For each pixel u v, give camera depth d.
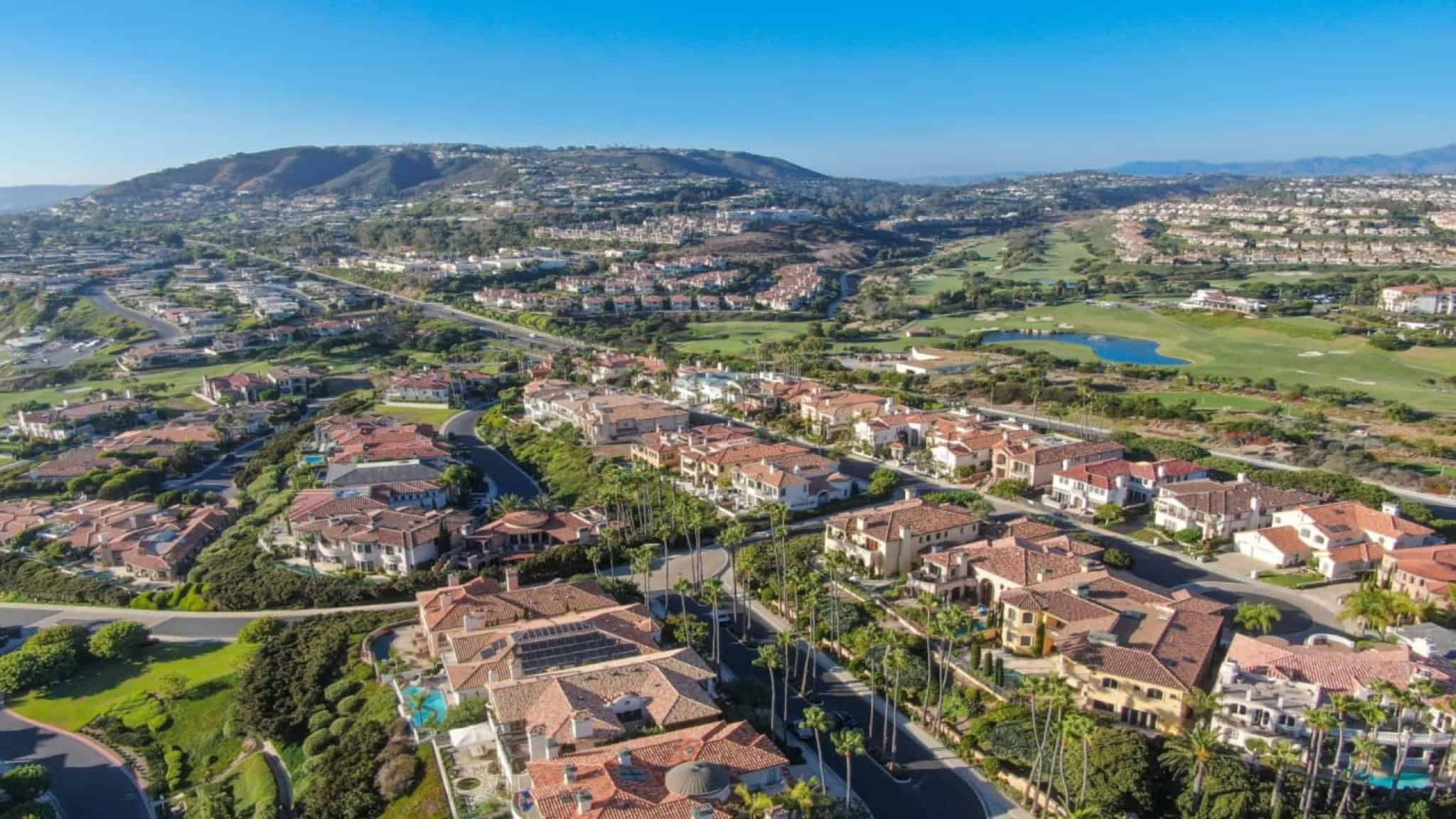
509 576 151.50
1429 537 159.00
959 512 169.12
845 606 144.75
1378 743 90.56
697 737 100.62
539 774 95.56
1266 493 178.00
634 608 139.75
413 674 130.88
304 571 176.00
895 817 100.06
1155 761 100.44
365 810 104.25
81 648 149.00
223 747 126.31
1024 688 102.06
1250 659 112.69
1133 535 177.50
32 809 108.69
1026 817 100.00
